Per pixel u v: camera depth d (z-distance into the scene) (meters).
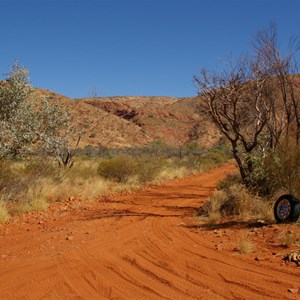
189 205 13.26
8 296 5.24
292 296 4.96
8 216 10.62
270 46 13.80
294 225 8.53
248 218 9.82
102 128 73.44
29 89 13.41
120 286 5.57
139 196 15.65
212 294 5.18
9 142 12.77
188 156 41.50
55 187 14.70
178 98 133.75
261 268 6.10
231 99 13.73
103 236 8.60
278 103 14.24
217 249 7.33
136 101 124.81
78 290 5.44
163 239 8.28
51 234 8.80
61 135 18.19
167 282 5.67
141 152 42.59
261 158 11.91
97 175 19.89
